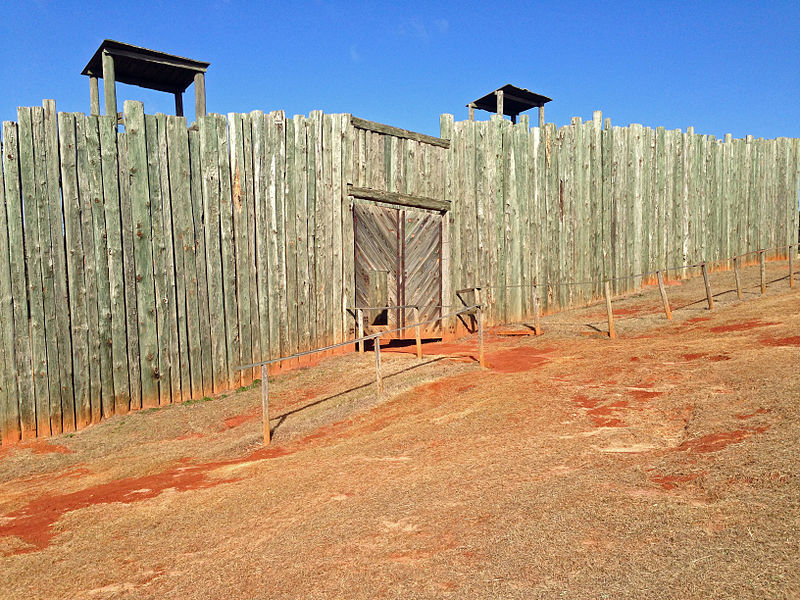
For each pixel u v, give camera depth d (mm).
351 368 11297
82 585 4305
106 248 9977
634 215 16938
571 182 15906
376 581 3504
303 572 3785
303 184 12117
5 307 9109
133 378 10227
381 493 5078
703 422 5738
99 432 9453
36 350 9320
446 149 14211
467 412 7500
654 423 6199
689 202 17797
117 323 10055
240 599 3600
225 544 4684
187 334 10820
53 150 9484
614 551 3436
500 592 3162
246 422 9312
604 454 5383
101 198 9906
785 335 9086
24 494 6930
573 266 15961
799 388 6039
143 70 12219
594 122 16297
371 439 7207
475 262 14562
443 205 14070
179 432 9281
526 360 10484
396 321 13500
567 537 3693
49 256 9438
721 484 4145
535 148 15312
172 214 10672
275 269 11789
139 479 7125
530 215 15273
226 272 11219
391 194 13172
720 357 8297
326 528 4500
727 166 18438
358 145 12758
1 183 9086
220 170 11164
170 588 3992
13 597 4258
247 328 11453
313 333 12289
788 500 3689
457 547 3801
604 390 7582
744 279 16266
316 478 5898
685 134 17750
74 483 7195
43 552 5051
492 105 17922
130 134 10203
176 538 5012
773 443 4699
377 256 13188
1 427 9086
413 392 9117
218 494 5969
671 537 3498
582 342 11516
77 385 9664
